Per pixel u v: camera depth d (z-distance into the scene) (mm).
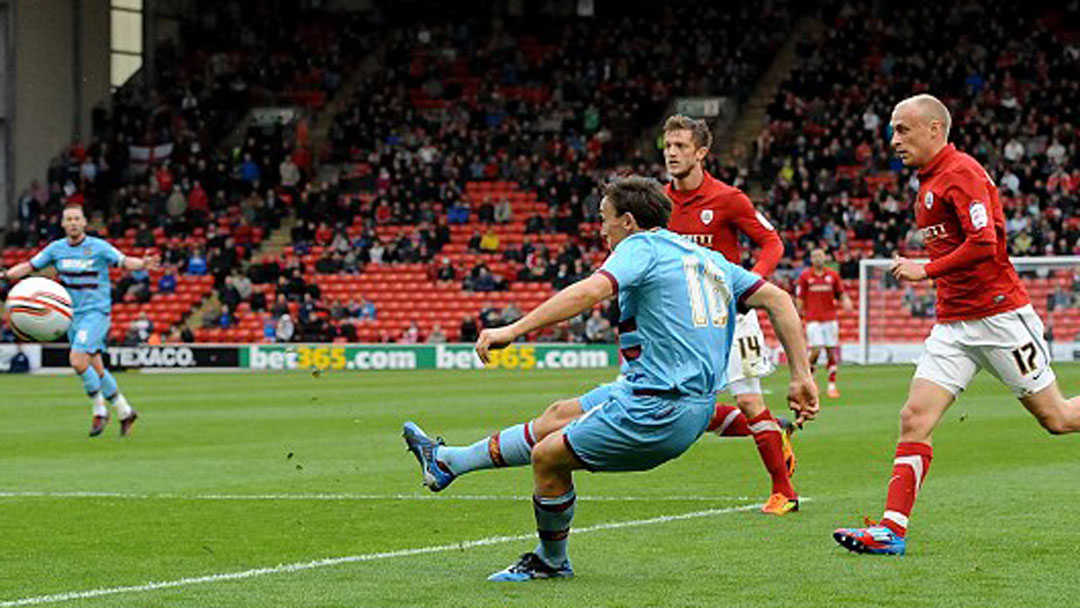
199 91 141125
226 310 121562
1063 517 27578
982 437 45531
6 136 128750
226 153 140000
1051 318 102062
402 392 78125
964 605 19141
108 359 113750
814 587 20453
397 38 149375
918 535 25297
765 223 29562
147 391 81375
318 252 127625
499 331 19000
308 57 146500
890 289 108125
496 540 25469
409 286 124188
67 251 49906
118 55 139625
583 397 21656
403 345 112750
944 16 138375
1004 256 23594
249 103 143250
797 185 122562
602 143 131250
